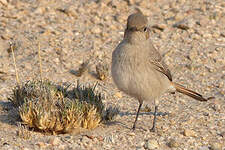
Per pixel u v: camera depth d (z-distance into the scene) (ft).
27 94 54.85
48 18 86.63
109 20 87.40
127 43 46.78
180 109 59.11
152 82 48.08
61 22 85.71
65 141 46.75
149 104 61.00
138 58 46.50
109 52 76.59
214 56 75.61
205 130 51.49
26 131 47.60
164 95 64.23
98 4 92.43
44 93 52.60
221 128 52.11
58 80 66.74
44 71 69.41
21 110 50.24
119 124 53.31
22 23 84.23
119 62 47.29
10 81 65.21
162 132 50.72
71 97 55.16
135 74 46.93
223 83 67.46
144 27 46.37
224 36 82.33
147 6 92.48
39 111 48.78
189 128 52.06
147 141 47.44
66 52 75.46
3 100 58.13
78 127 49.70
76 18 87.61
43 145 45.32
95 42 79.20
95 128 51.29
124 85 47.88
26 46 76.64
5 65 70.23
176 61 74.38
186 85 67.41
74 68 71.51
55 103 51.93
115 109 55.42
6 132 48.37
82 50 76.74
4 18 85.51
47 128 48.98
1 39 78.43
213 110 58.23
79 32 82.74
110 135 49.03
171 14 89.97
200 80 68.85
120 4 92.58
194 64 72.84
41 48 76.18
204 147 47.19
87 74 70.08
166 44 79.56
